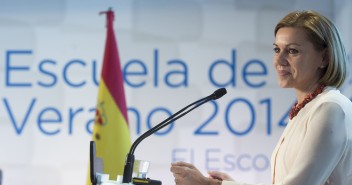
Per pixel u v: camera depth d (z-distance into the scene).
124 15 7.80
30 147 7.73
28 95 7.76
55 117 7.74
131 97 7.68
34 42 7.82
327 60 3.58
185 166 3.60
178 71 7.70
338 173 3.40
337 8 7.52
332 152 3.29
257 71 7.65
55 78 7.78
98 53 7.80
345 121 3.38
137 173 3.33
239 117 7.61
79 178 7.71
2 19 7.87
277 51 3.67
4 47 7.82
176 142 7.63
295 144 3.49
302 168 3.27
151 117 7.66
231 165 7.58
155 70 7.71
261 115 7.59
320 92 3.57
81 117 7.73
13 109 7.75
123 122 6.68
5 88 7.78
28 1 7.90
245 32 7.71
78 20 7.85
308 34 3.53
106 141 6.59
